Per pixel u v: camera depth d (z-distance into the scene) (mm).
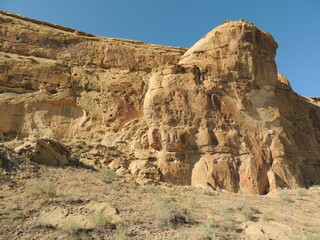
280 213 9555
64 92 16109
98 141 14969
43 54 17844
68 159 11742
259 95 15984
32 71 16172
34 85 15836
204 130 14242
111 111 16188
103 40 20297
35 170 9711
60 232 5746
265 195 12953
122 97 16875
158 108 14672
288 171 14195
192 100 14992
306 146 20016
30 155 10344
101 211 6711
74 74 17359
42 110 15172
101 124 15812
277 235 7047
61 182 9172
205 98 15086
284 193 12664
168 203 8367
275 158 14398
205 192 11539
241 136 14664
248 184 13234
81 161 12227
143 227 6543
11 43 17375
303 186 14453
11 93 15078
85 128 15367
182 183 12906
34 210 6598
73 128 15305
